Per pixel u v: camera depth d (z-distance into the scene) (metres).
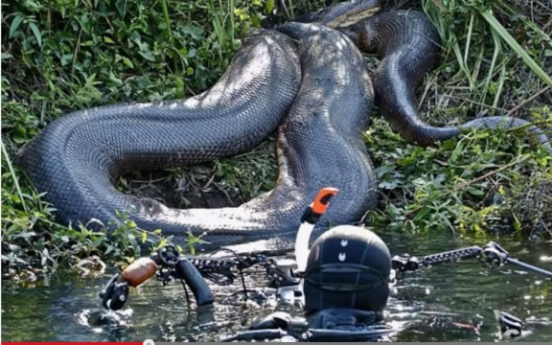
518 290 9.91
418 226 13.62
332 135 14.85
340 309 8.43
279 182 14.26
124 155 13.83
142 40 15.82
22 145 13.73
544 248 12.31
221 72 16.09
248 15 16.98
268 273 10.08
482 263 10.91
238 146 14.77
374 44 18.22
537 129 15.14
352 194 13.85
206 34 16.52
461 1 17.41
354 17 18.47
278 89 15.61
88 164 13.25
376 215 13.89
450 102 16.67
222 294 9.76
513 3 17.69
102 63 15.09
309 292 8.54
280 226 13.20
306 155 14.54
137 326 8.83
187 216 12.97
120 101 15.05
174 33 15.83
